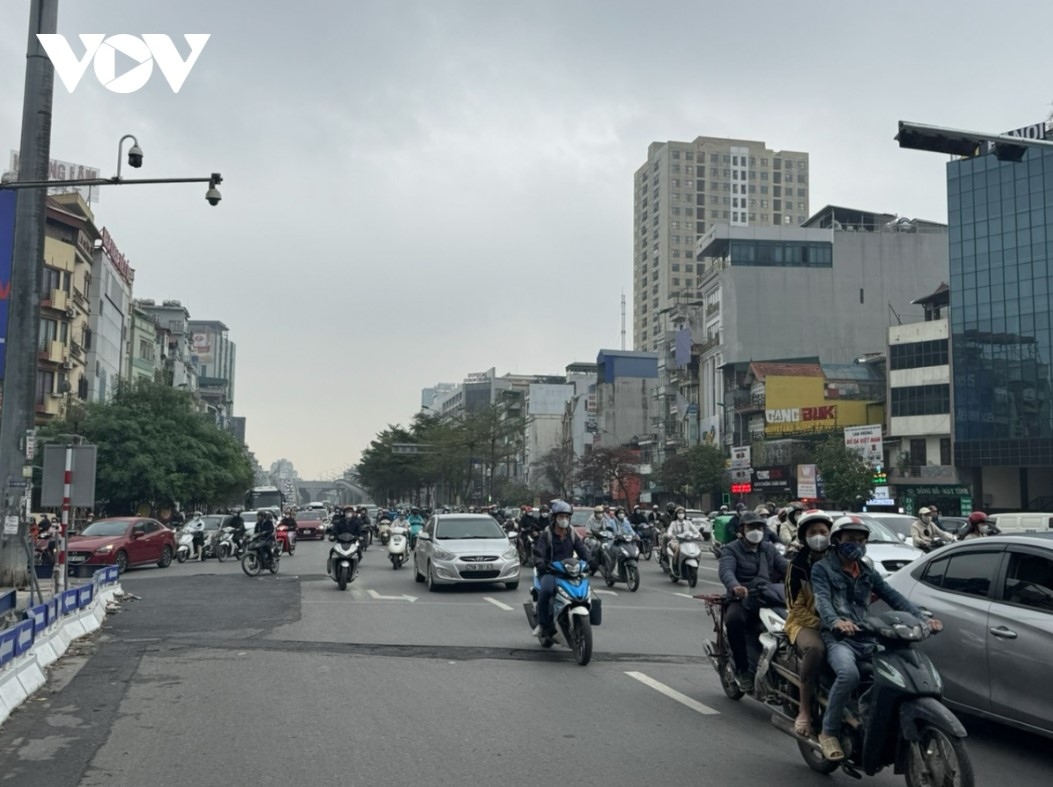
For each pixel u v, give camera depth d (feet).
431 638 39.86
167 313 355.97
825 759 18.97
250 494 189.57
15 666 27.78
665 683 29.96
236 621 45.83
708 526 118.32
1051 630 21.09
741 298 241.14
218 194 48.01
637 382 313.53
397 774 19.89
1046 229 186.29
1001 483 189.98
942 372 194.08
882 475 166.30
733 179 466.29
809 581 20.47
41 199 59.16
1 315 57.47
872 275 247.50
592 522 71.56
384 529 136.67
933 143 41.24
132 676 31.14
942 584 24.99
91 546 80.28
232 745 22.30
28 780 19.61
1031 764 21.18
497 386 482.28
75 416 148.36
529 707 26.40
